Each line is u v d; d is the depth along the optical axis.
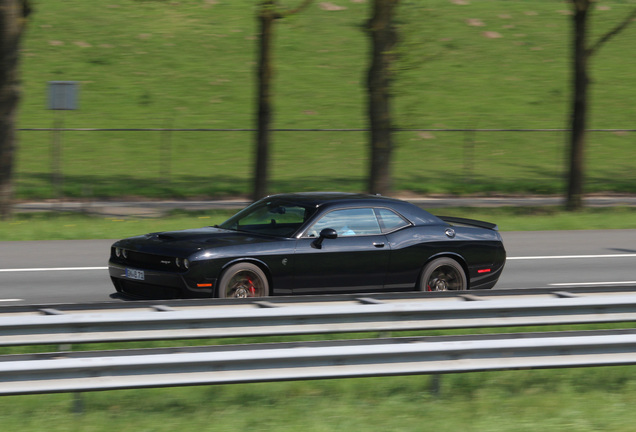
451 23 122.38
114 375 12.98
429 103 96.75
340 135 85.56
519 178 72.50
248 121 87.31
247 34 112.44
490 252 23.61
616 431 13.02
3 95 42.06
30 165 69.75
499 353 14.79
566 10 133.00
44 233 37.72
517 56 113.50
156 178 67.12
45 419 12.70
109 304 15.58
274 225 22.08
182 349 13.99
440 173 73.38
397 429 12.70
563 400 14.48
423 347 14.30
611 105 100.56
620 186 70.31
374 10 41.81
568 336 15.77
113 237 37.97
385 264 22.08
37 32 105.00
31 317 13.74
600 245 38.19
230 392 14.41
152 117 86.62
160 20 113.94
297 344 14.50
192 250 20.20
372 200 22.84
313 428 12.58
